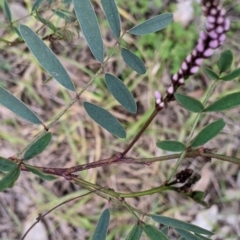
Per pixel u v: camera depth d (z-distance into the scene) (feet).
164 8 1.13
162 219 0.41
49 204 1.07
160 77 1.11
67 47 1.09
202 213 1.09
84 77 1.11
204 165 1.11
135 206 1.08
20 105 0.41
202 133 0.39
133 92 1.11
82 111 1.10
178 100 0.37
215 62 1.11
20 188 1.06
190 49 1.12
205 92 1.13
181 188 0.40
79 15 0.40
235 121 1.12
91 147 1.09
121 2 1.12
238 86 1.13
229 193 1.10
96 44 0.41
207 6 0.31
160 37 1.11
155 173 1.10
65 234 1.06
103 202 1.08
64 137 1.09
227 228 1.09
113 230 1.05
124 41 1.10
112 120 0.42
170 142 0.40
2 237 1.04
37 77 1.09
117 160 0.42
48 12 0.97
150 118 0.40
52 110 1.09
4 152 1.05
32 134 1.07
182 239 0.46
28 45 0.39
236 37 1.13
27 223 1.05
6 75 1.08
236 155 1.11
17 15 1.06
